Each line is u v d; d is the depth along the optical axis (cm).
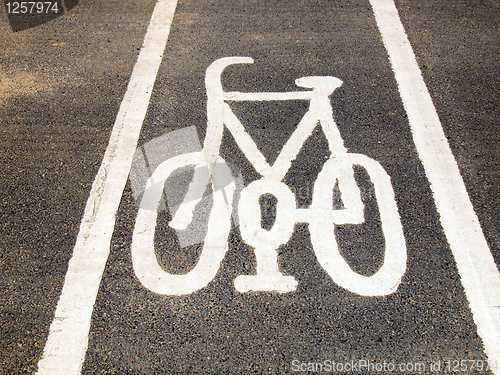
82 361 236
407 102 370
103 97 379
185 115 363
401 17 455
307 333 244
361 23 449
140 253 278
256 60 411
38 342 243
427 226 288
